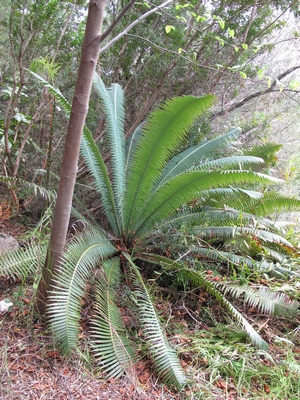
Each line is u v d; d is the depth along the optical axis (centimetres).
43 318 227
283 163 606
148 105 441
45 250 261
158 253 337
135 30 427
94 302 249
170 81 458
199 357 230
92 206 430
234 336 255
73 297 212
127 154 395
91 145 303
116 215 337
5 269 250
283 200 351
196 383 207
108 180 326
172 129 300
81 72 183
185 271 283
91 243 269
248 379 221
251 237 335
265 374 227
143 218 329
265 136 540
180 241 313
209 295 292
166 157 315
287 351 248
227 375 222
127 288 272
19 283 264
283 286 281
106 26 478
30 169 398
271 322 285
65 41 438
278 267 314
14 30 383
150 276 317
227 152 433
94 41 179
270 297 275
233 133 400
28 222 367
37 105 398
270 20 521
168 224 337
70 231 362
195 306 287
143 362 218
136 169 314
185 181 290
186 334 251
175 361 209
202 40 434
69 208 211
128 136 446
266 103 598
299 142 664
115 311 234
